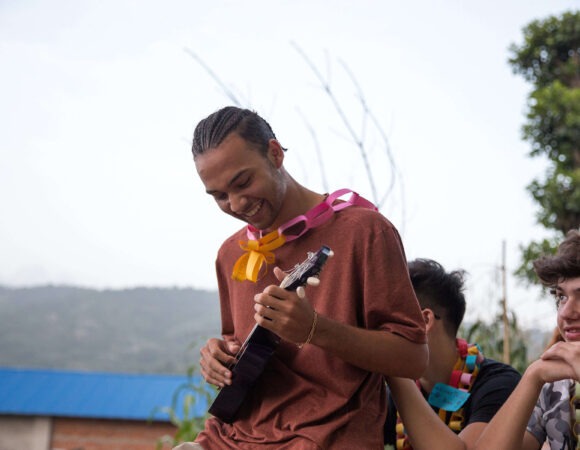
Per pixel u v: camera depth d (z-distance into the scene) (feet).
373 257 6.66
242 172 6.52
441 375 8.79
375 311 6.61
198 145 6.68
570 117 39.86
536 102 41.37
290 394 6.68
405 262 6.88
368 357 6.40
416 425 7.33
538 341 14.28
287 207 6.95
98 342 287.07
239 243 7.01
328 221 6.88
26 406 42.55
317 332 6.23
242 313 7.29
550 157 40.96
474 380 8.69
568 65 43.86
